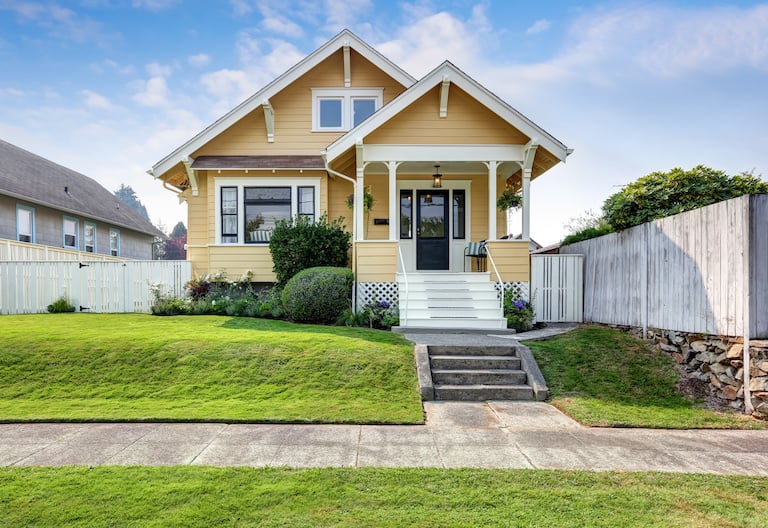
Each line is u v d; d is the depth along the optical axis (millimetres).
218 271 13695
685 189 8906
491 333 10500
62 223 21859
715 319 6973
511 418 6199
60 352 8086
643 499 3752
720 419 6090
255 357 7930
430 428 5754
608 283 10500
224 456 4738
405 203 14672
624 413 6297
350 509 3557
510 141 12289
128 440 5227
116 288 13180
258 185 13938
